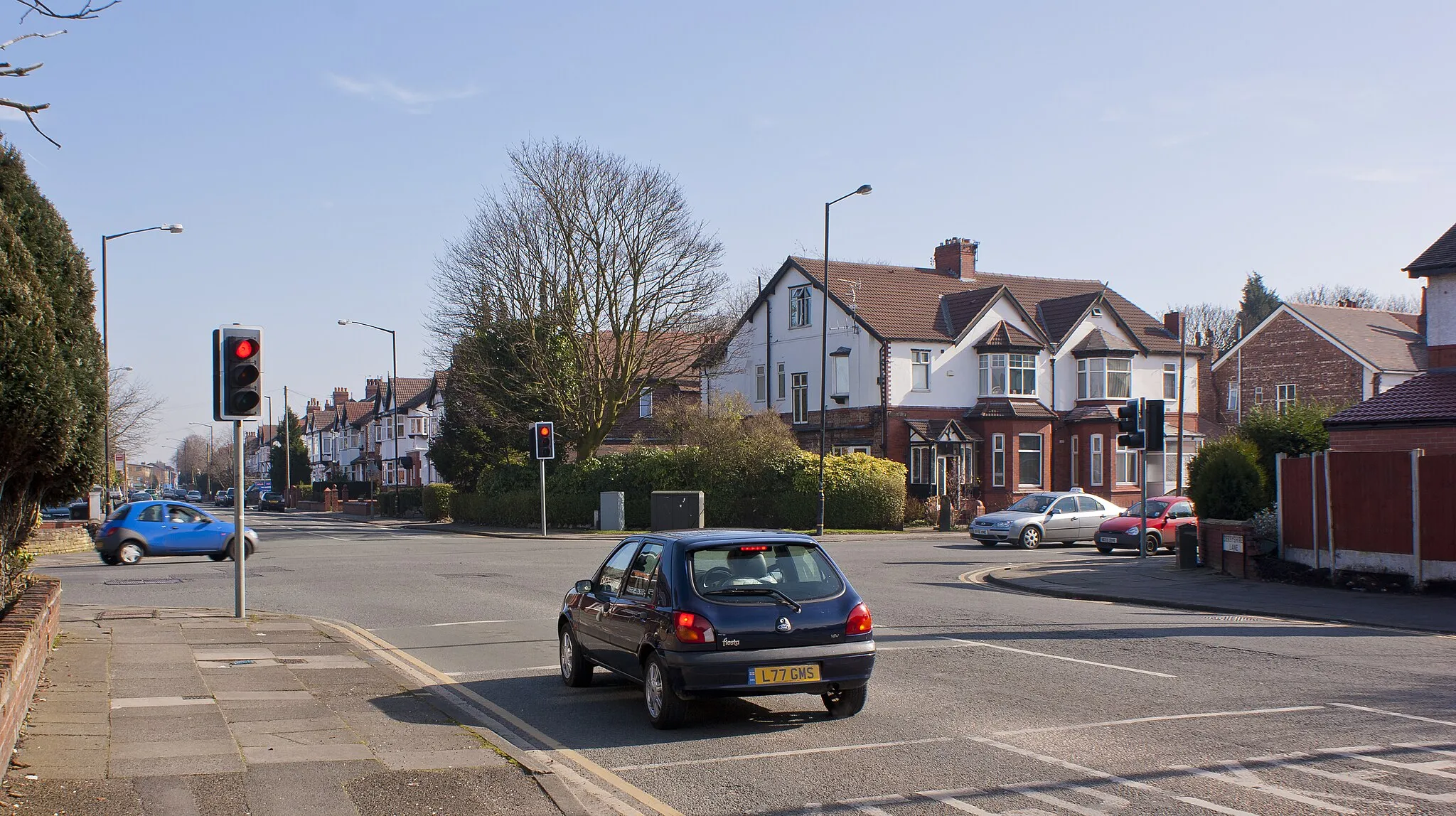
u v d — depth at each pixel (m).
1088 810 6.29
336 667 11.03
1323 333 49.56
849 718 8.84
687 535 9.05
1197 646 12.45
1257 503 21.39
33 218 8.91
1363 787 6.67
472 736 8.01
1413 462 17.17
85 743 7.35
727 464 38.62
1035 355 46.41
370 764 7.12
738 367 50.91
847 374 45.50
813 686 8.38
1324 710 8.91
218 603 16.98
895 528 38.81
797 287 48.12
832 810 6.36
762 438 38.91
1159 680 10.32
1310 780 6.83
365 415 94.81
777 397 49.22
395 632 13.96
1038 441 45.34
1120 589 18.81
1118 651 12.10
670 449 40.91
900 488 38.97
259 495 90.94
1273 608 15.76
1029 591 19.38
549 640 13.27
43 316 8.27
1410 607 15.63
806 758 7.59
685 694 8.18
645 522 39.81
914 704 9.34
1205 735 8.07
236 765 6.98
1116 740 7.96
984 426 44.91
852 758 7.57
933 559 25.89
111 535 24.83
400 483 81.88
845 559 26.16
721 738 8.26
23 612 8.63
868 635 8.66
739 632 8.25
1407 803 6.34
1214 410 56.06
